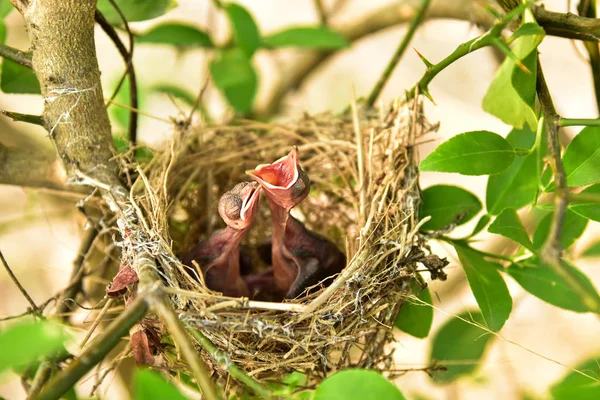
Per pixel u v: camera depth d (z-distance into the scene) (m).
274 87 0.78
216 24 0.91
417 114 0.62
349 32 0.74
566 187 0.50
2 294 0.81
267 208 0.68
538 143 0.54
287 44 0.67
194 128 0.65
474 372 0.62
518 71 0.53
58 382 0.49
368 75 1.03
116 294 0.57
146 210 0.58
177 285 0.56
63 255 0.84
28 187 0.60
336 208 0.66
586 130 0.55
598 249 0.63
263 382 0.58
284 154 0.67
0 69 0.60
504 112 0.56
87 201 0.60
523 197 0.58
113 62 0.93
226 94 0.67
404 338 0.81
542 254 0.49
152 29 0.66
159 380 0.48
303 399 0.52
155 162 0.62
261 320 0.56
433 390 0.77
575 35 0.56
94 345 0.50
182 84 0.95
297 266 0.63
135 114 0.61
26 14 0.55
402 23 0.72
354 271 0.57
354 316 0.57
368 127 0.65
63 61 0.55
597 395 0.51
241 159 0.67
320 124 0.67
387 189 0.60
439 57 1.01
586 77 0.97
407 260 0.58
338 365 0.57
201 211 0.66
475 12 0.67
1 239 0.82
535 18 0.55
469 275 0.57
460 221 0.60
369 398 0.49
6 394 0.82
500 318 0.56
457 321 0.63
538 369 0.81
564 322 0.86
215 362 0.56
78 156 0.57
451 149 0.55
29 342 0.47
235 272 0.63
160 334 0.56
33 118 0.57
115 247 0.62
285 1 1.03
